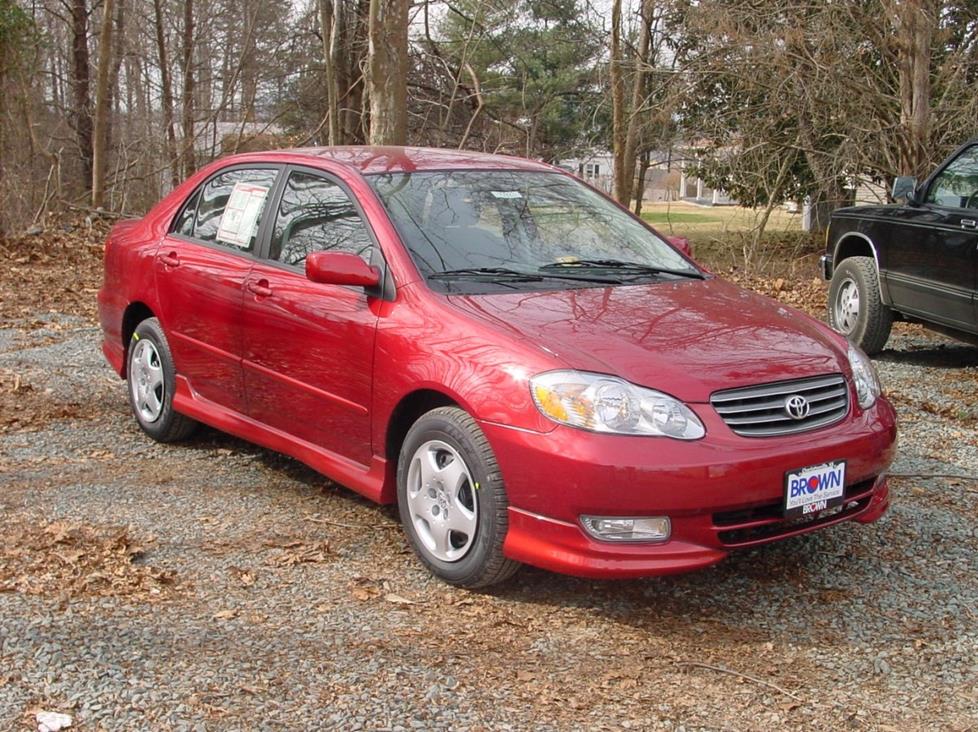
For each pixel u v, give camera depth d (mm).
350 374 4699
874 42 14352
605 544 3875
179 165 27312
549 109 28922
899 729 3391
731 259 16531
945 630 4055
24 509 5078
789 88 14922
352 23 24375
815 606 4234
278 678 3564
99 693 3443
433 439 4293
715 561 3932
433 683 3564
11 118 18609
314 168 5367
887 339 9258
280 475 5672
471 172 5441
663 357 4098
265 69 30062
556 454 3855
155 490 5395
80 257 14273
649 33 18516
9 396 7082
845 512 4324
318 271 4543
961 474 5859
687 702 3510
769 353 4289
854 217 9180
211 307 5574
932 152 13938
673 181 21375
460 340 4266
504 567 4137
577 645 3879
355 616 4039
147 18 31484
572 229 5281
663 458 3814
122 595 4145
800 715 3451
